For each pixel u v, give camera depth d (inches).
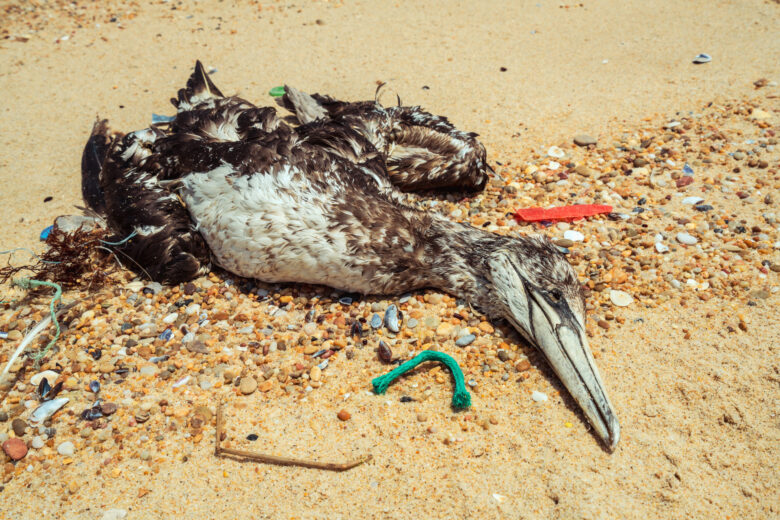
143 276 25.7
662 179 29.5
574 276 22.8
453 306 24.3
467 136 28.8
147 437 20.3
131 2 47.7
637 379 21.4
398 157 29.3
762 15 42.1
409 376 21.9
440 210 28.2
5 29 44.3
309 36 42.8
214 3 47.4
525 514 18.0
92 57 41.0
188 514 18.4
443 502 18.4
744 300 23.7
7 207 29.5
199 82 32.6
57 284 24.7
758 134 31.7
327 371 22.1
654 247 26.1
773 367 21.3
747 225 26.8
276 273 24.1
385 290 24.2
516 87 36.7
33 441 20.2
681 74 37.0
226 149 25.0
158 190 26.2
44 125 34.9
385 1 47.1
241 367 22.3
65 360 22.6
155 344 23.1
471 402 20.8
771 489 18.4
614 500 18.2
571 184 29.6
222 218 24.0
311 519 18.1
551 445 19.6
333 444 19.9
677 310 23.6
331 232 23.3
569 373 20.4
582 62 38.9
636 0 45.9
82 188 30.0
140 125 34.5
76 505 18.7
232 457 19.7
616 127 33.1
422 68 38.9
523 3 46.2
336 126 28.2
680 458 19.2
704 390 20.9
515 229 27.4
